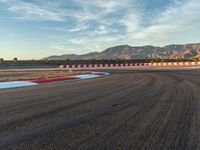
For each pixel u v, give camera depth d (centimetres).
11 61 7038
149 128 432
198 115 529
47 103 702
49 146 341
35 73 2564
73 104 682
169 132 406
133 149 329
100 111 584
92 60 6631
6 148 334
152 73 2358
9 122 480
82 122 478
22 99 784
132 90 1000
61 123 471
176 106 634
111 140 367
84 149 329
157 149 328
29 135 394
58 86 1235
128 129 426
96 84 1305
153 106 640
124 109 606
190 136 383
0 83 1400
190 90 961
